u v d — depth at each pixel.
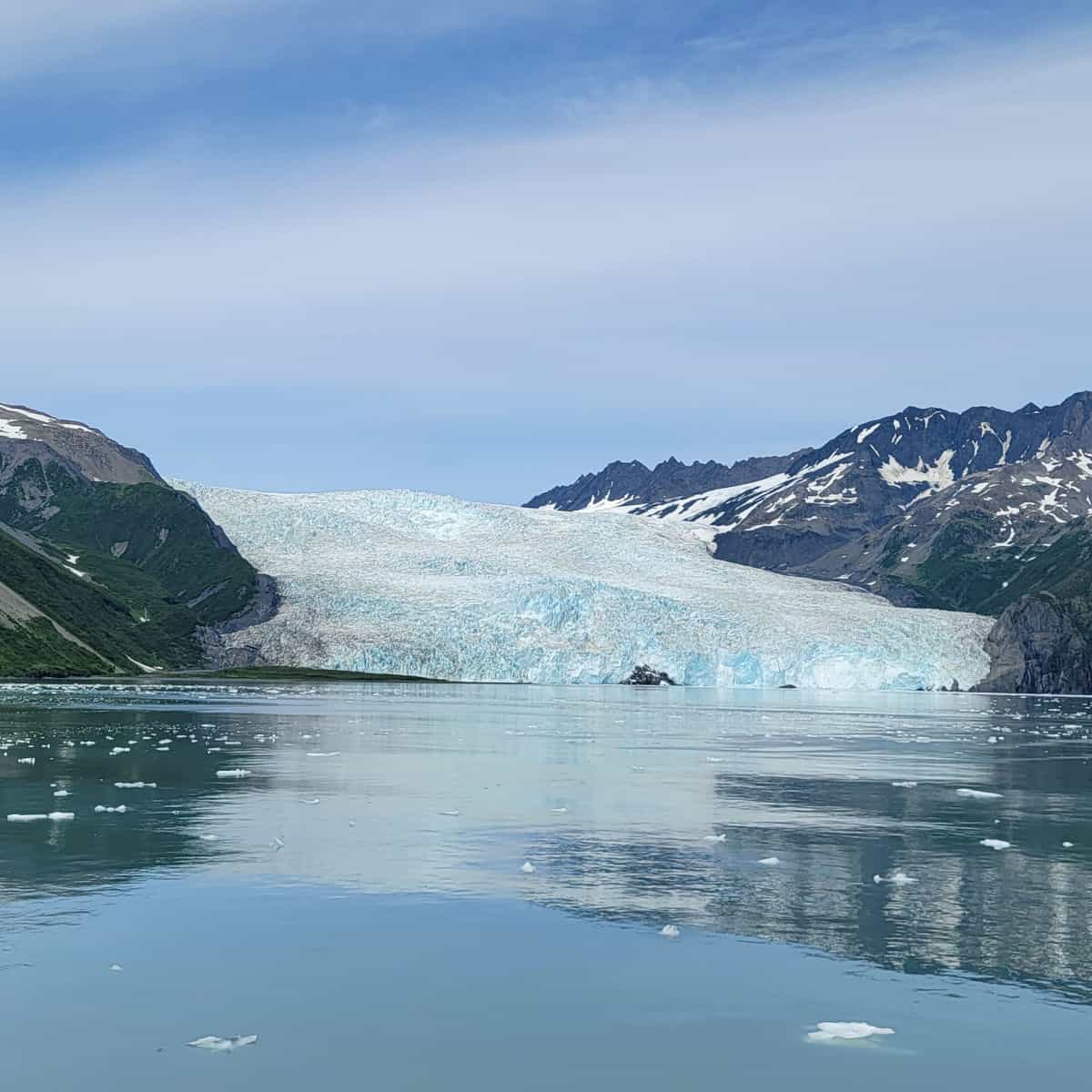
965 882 28.86
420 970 21.25
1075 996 20.33
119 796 41.91
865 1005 19.81
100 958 21.64
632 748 67.38
